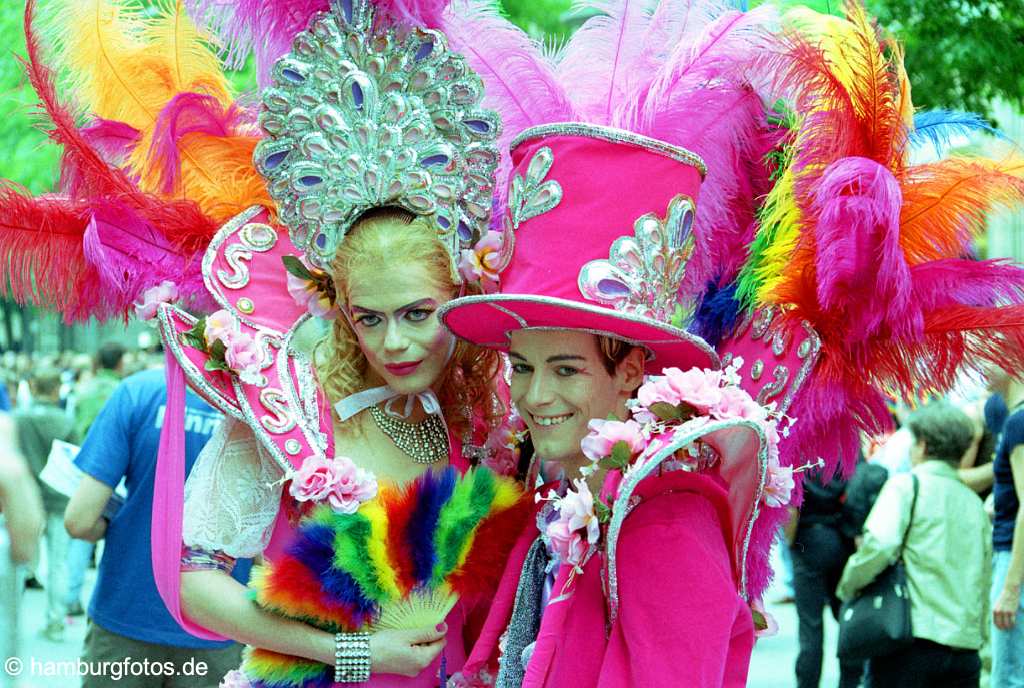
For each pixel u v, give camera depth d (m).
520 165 2.28
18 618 2.93
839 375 2.38
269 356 2.42
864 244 2.21
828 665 6.84
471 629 2.56
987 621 5.23
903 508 4.55
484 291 2.45
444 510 2.39
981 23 4.81
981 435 5.68
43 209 2.44
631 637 2.03
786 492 2.17
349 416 2.48
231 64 2.59
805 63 2.28
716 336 2.63
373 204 2.39
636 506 2.14
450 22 2.54
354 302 2.36
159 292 2.40
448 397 2.58
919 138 2.50
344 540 2.32
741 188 2.56
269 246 2.54
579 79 2.57
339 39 2.40
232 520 2.37
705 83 2.43
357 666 2.34
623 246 2.19
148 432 3.65
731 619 2.04
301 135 2.40
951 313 2.36
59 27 2.49
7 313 21.42
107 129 2.53
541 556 2.37
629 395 2.29
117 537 3.66
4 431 2.86
